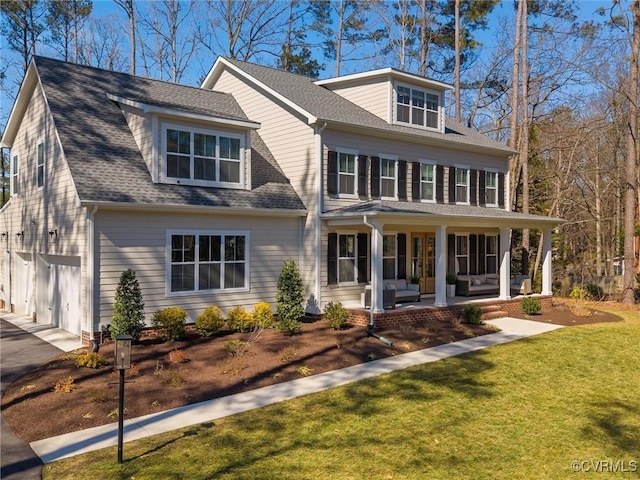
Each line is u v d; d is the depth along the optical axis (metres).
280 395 9.45
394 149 18.55
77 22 31.70
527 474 6.56
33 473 6.48
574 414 8.65
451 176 20.58
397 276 19.50
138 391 9.39
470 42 32.22
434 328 15.17
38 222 16.17
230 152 15.60
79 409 8.59
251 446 7.21
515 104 26.72
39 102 15.95
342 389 9.77
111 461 6.76
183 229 14.13
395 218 15.33
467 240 22.34
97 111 15.32
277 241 16.28
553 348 13.11
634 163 22.19
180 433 7.68
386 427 7.94
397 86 18.97
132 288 12.70
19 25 29.38
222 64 20.28
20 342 13.75
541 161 32.81
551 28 28.77
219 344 12.76
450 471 6.57
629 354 12.62
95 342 12.48
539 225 20.17
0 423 8.21
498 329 15.72
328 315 15.04
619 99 26.34
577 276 31.61
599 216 32.72
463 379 10.45
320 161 16.30
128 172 13.82
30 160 16.91
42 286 16.69
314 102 17.91
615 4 22.09
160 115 14.09
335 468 6.57
